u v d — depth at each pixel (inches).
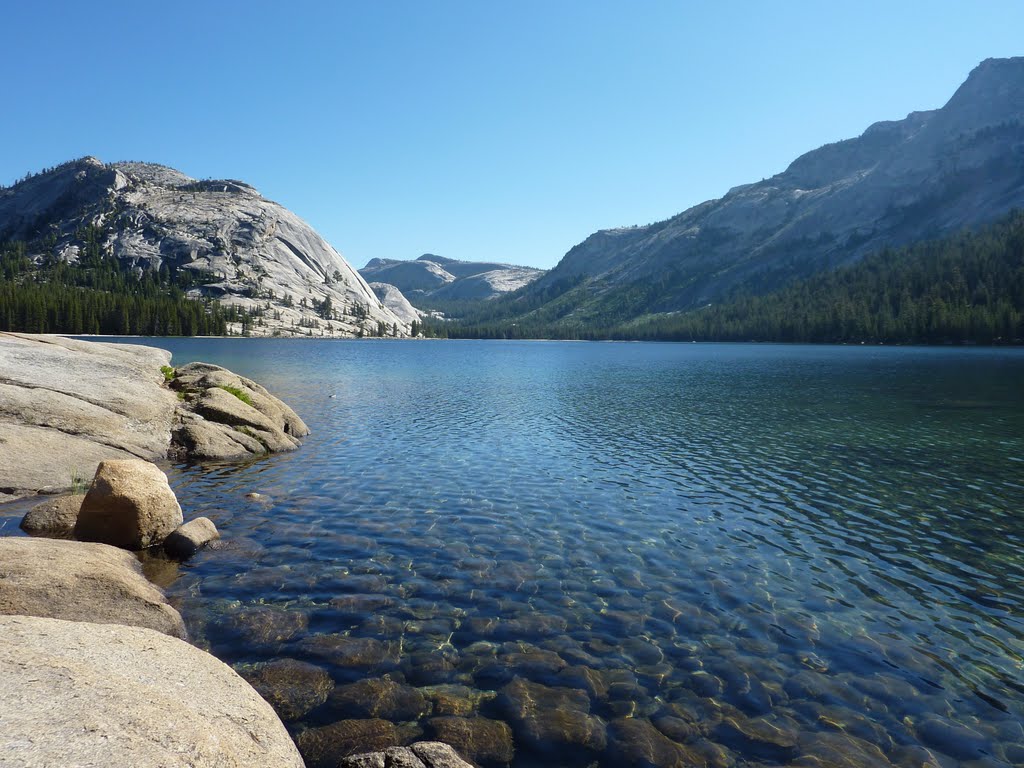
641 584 581.0
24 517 674.8
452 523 752.3
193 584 556.1
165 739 235.1
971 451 1214.9
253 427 1189.1
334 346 7126.0
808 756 345.4
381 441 1288.1
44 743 207.3
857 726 374.0
